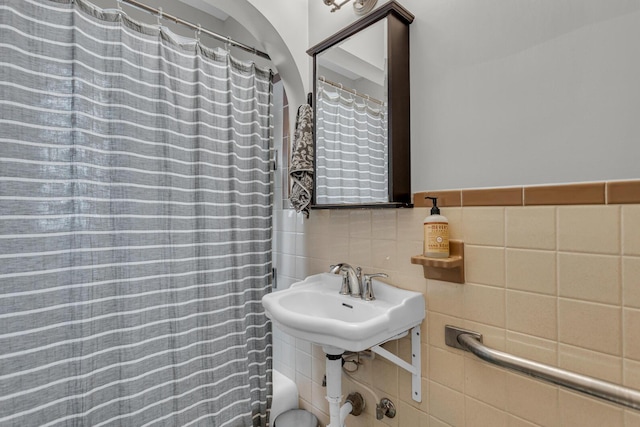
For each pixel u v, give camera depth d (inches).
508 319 33.4
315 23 57.2
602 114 27.8
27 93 38.7
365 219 48.3
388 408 45.3
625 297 26.7
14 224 38.1
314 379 60.8
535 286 31.5
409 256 42.3
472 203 36.0
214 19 84.5
